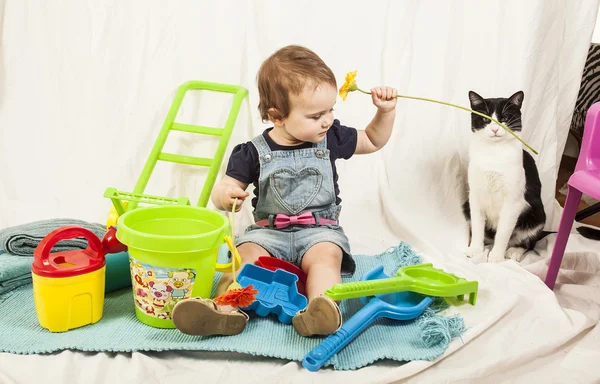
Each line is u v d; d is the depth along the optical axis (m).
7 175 1.78
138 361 1.12
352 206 1.82
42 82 1.77
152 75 1.76
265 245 1.47
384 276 1.45
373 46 1.75
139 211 1.32
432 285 1.30
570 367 1.19
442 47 1.76
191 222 1.37
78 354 1.15
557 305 1.35
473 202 1.74
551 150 1.85
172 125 1.71
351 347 1.20
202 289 1.26
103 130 1.78
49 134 1.79
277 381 1.08
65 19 1.73
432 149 1.81
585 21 1.77
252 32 1.72
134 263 1.23
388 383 1.10
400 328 1.27
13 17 1.73
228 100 1.79
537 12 1.70
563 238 1.50
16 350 1.14
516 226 1.76
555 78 1.79
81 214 1.74
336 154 1.58
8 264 1.35
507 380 1.15
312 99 1.37
